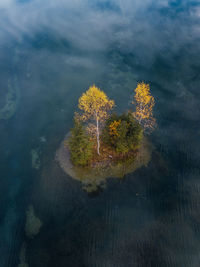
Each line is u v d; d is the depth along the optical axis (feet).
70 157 194.70
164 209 162.40
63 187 176.14
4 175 189.06
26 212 163.73
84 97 166.71
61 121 234.79
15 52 352.90
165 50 344.08
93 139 204.23
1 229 155.53
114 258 138.72
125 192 172.14
